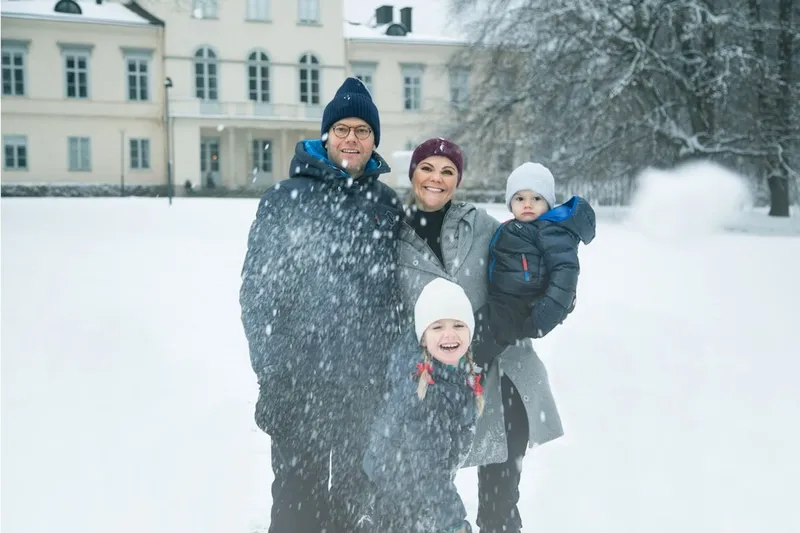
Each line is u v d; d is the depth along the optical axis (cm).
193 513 365
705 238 1786
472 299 314
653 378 580
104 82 4794
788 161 2683
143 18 4869
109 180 4819
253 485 395
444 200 317
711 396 536
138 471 410
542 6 2780
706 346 677
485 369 312
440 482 279
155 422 484
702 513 367
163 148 4897
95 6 4919
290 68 5059
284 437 301
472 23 2947
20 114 4691
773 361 633
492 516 319
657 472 413
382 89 5300
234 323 779
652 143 2728
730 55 2498
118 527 352
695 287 1006
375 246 301
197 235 1648
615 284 1025
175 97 4859
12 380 571
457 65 3069
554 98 2773
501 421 312
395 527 291
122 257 1256
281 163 5128
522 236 312
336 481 305
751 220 2625
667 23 2711
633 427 479
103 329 734
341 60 5144
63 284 979
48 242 1455
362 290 298
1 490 387
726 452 439
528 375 320
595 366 609
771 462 427
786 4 2719
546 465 424
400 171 3428
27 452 436
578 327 743
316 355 295
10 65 4675
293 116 5031
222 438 459
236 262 1217
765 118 2670
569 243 309
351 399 299
